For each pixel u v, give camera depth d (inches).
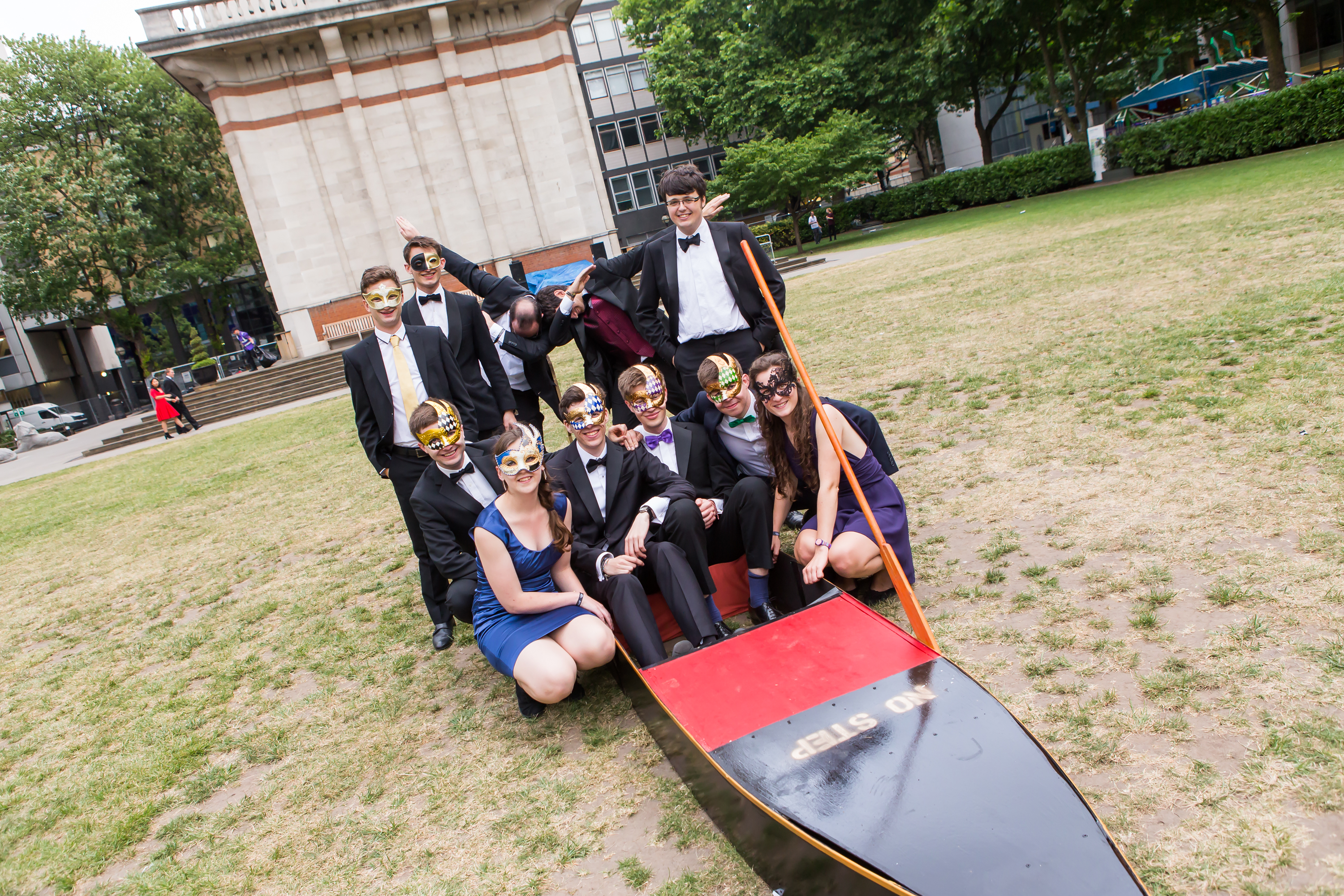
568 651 137.7
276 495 388.5
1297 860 81.9
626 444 160.7
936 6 1165.7
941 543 170.7
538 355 213.9
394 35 1007.6
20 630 264.8
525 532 139.0
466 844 115.8
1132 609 129.6
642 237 1835.6
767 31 1392.7
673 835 107.7
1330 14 1282.0
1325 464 160.2
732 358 159.2
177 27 964.6
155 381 842.8
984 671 123.0
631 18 1592.0
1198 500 159.2
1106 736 103.9
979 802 80.7
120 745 168.7
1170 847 86.7
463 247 1044.5
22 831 143.8
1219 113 896.9
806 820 83.0
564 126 1056.8
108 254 1291.8
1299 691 103.9
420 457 179.5
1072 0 980.6
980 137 1379.2
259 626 221.8
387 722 156.3
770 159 1197.7
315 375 925.8
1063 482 183.8
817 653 113.3
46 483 657.0
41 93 1262.3
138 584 289.4
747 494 150.9
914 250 839.1
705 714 106.0
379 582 236.5
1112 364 260.1
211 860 123.8
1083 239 555.8
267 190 995.9
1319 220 403.5
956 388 280.8
